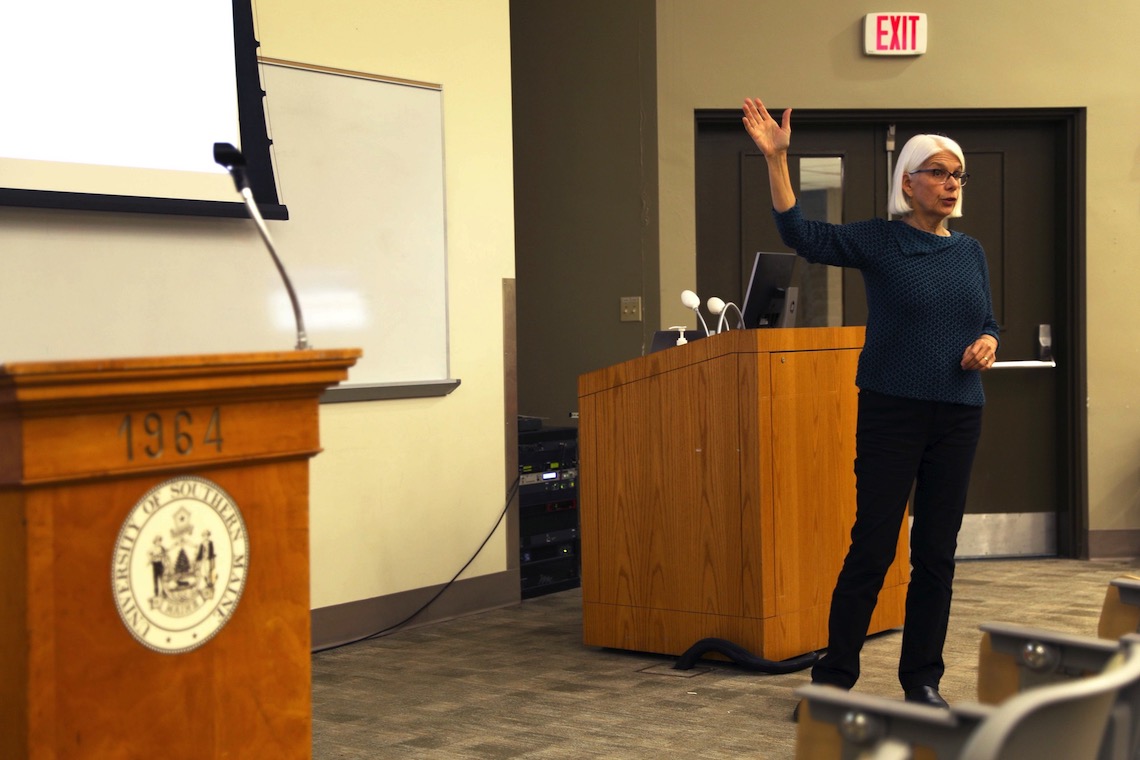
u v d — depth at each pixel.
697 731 3.18
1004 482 6.23
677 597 3.96
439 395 4.77
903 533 4.36
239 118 3.96
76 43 3.42
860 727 1.43
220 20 3.75
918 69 5.97
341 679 3.87
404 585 4.66
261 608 1.83
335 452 4.41
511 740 3.12
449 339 4.83
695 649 3.85
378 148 4.54
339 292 4.39
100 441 1.59
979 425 3.20
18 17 3.32
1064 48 6.00
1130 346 6.06
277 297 4.18
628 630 4.10
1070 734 1.27
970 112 6.04
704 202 6.11
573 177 6.16
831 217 6.15
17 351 3.50
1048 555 6.23
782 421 3.80
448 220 4.84
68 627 1.57
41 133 3.37
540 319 6.27
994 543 6.22
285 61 4.21
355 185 4.45
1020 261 6.21
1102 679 1.27
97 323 3.67
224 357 1.70
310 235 4.29
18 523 1.54
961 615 4.68
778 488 3.79
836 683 3.21
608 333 6.11
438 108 4.79
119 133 3.52
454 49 4.86
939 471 3.18
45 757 1.55
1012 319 6.22
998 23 5.98
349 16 4.44
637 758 2.95
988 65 5.99
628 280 6.04
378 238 4.54
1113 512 6.09
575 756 2.97
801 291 6.18
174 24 3.64
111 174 3.51
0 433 1.55
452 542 4.86
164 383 1.63
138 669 1.65
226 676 1.77
